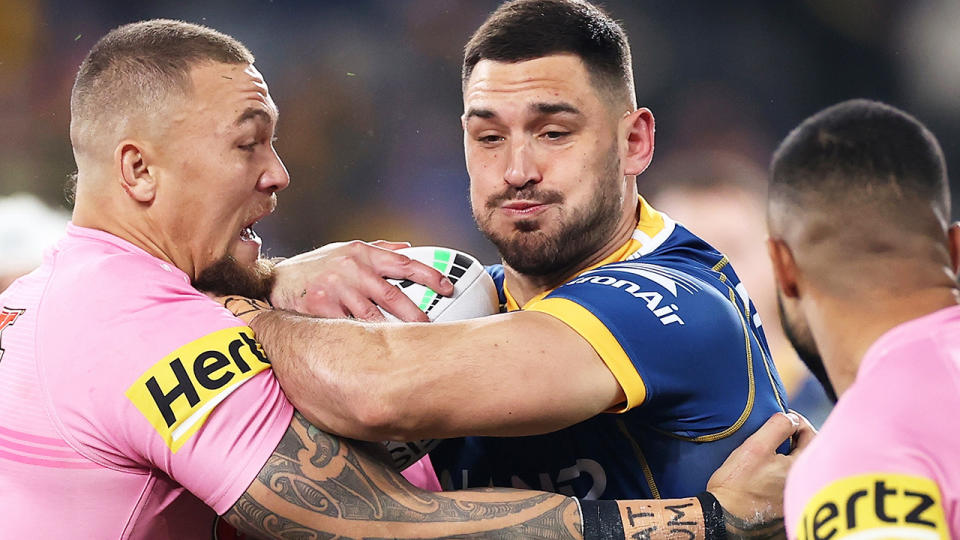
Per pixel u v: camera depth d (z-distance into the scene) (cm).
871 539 446
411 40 2500
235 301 807
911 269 521
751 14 2508
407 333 711
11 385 732
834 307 534
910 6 2484
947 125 2503
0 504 718
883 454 468
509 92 798
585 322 715
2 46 2455
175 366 694
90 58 795
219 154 776
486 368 681
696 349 751
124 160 766
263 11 2498
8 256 2000
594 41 812
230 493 686
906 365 499
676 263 848
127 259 752
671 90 2519
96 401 699
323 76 2498
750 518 739
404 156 2491
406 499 712
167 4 2497
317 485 695
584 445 798
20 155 2442
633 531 719
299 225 2438
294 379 711
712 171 1798
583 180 807
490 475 836
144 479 722
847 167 520
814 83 2516
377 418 677
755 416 798
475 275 846
